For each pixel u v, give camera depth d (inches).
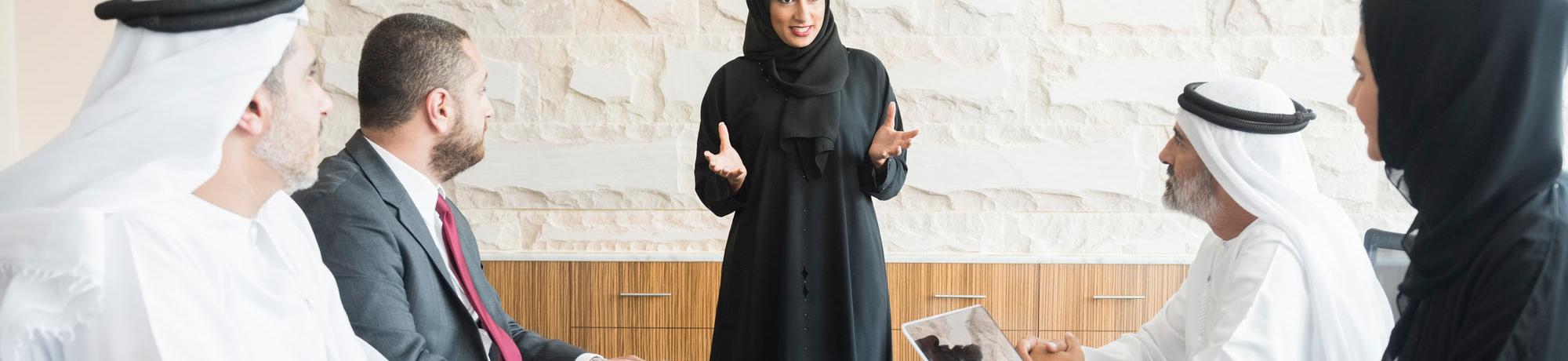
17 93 125.1
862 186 90.4
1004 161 138.4
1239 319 56.5
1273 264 57.4
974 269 133.7
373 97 59.9
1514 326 33.7
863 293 89.5
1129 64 137.2
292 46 41.4
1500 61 33.6
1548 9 33.2
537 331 136.0
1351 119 136.4
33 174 35.6
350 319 55.0
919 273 134.3
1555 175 34.0
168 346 34.8
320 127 43.9
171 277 35.4
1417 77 35.2
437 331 59.9
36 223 33.4
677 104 138.7
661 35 138.2
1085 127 138.1
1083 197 138.9
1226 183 60.2
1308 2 135.2
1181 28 136.5
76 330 34.7
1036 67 137.6
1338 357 56.8
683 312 135.4
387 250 57.1
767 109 89.5
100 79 37.5
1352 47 135.3
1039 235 139.6
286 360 40.2
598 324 136.0
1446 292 36.6
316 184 57.6
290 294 41.7
